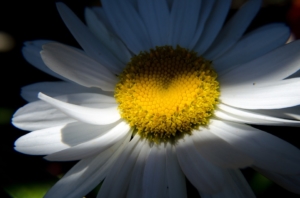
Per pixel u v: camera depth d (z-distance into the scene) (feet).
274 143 0.30
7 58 0.46
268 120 0.30
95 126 0.33
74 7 0.48
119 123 0.34
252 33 0.37
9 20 0.47
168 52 0.37
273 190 0.34
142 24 0.39
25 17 0.48
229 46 0.37
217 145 0.31
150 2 0.39
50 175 0.35
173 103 0.33
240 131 0.32
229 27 0.37
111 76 0.36
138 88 0.35
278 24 0.37
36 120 0.34
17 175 0.34
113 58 0.38
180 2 0.38
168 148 0.33
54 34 0.47
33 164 0.35
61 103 0.30
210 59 0.37
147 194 0.30
